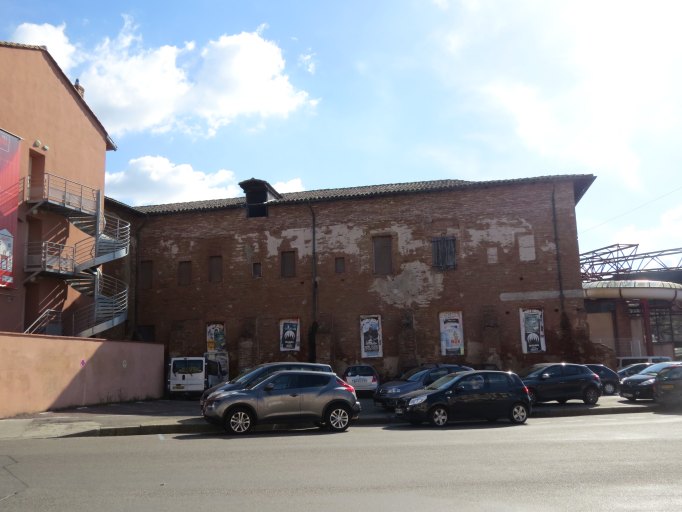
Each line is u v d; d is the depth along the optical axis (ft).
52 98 87.15
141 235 118.52
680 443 37.58
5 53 78.43
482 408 53.16
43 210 84.28
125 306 93.45
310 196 118.01
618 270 181.68
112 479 27.66
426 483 26.12
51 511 21.54
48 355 66.49
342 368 105.09
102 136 100.07
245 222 113.91
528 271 102.06
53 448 39.96
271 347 108.47
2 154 75.25
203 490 25.07
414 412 52.47
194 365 90.58
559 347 98.94
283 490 24.95
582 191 109.91
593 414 64.90
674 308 146.61
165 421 55.57
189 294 114.01
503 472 28.43
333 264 108.88
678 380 65.87
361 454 34.96
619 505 21.77
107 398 77.46
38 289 82.48
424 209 107.45
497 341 98.89
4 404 59.36
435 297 104.22
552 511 21.09
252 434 48.34
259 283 111.14
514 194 104.73
